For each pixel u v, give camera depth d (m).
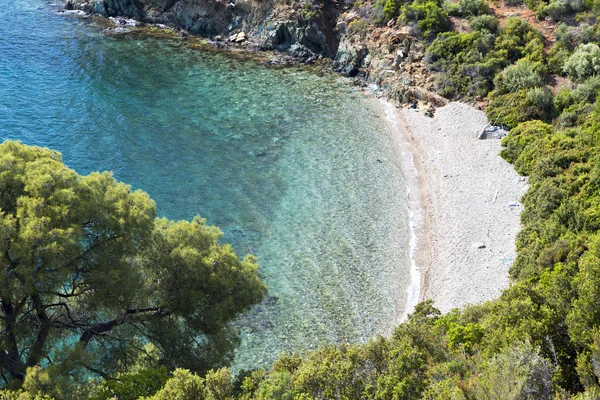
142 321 30.84
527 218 45.31
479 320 29.78
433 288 41.03
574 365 25.14
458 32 71.00
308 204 50.19
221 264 31.77
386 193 51.81
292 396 23.50
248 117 63.22
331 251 44.75
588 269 26.94
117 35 80.62
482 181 51.84
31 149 30.05
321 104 66.44
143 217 29.73
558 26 68.44
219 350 31.48
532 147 52.94
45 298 28.11
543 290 29.97
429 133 60.62
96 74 70.00
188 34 82.50
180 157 55.72
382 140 59.94
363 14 77.25
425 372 24.05
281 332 37.72
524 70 62.56
